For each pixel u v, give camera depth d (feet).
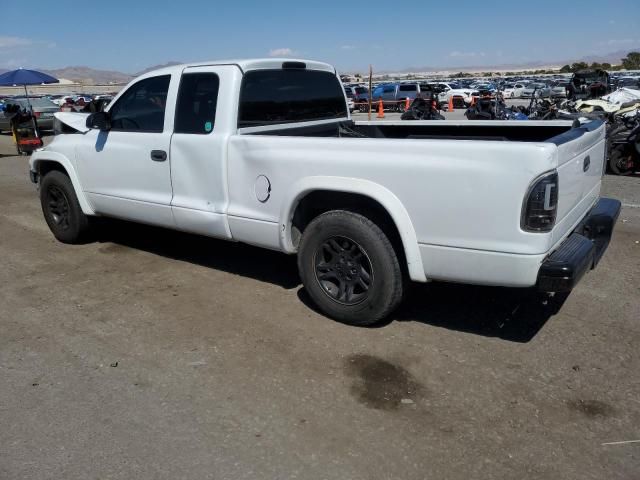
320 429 9.96
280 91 16.58
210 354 12.63
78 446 9.59
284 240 14.24
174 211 16.44
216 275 17.58
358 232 12.91
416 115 53.78
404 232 12.18
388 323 14.03
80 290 16.48
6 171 40.88
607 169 34.55
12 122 51.85
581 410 10.41
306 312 14.74
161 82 16.49
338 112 19.54
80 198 19.58
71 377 11.77
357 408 10.56
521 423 10.05
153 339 13.38
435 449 9.41
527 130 17.01
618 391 10.98
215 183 15.31
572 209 12.50
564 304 15.01
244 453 9.36
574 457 9.19
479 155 11.11
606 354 12.40
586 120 16.49
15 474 8.91
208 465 9.09
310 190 13.35
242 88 15.14
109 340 13.37
